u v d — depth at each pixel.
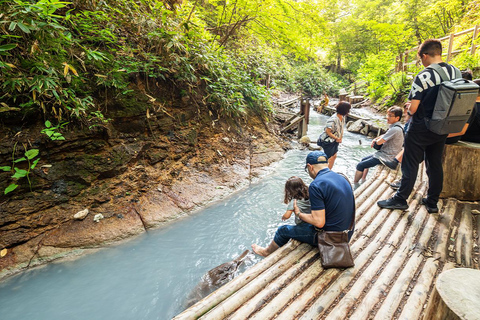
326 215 2.16
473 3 12.01
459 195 3.28
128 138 3.88
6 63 2.51
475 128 3.37
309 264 2.21
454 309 1.08
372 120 9.06
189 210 3.75
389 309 1.72
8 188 2.63
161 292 2.38
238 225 3.47
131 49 4.00
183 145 4.60
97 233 3.02
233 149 5.44
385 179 4.16
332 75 24.84
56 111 3.12
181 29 5.23
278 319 1.67
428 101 2.46
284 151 6.40
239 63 8.01
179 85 4.82
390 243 2.45
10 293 2.31
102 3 3.86
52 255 2.71
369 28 17.41
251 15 6.78
